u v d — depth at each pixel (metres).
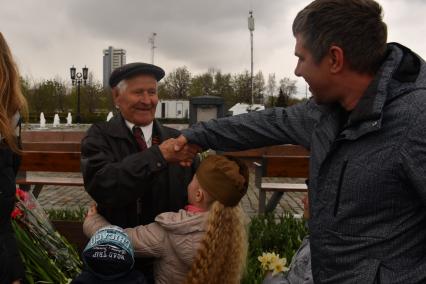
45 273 2.95
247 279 3.35
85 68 30.91
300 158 6.14
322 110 1.74
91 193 2.27
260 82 56.31
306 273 2.37
